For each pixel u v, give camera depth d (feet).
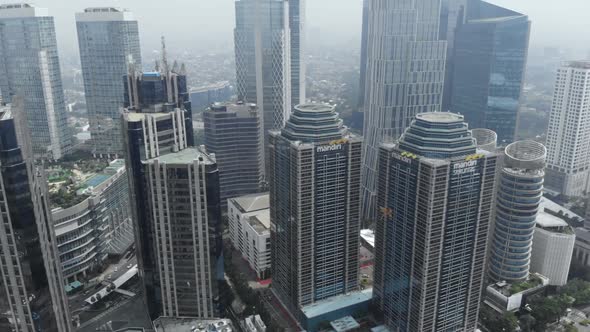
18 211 590.14
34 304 630.33
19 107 593.01
